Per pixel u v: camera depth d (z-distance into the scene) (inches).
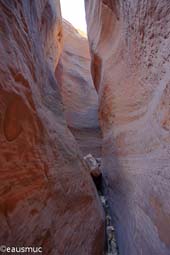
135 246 149.5
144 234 133.0
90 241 154.8
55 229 107.1
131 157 171.6
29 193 87.8
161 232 105.7
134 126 161.0
